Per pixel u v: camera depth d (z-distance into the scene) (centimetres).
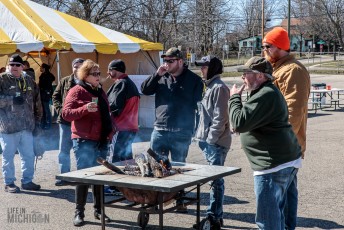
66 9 3005
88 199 661
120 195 599
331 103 1916
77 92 574
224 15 4412
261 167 408
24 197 668
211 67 522
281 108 401
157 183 418
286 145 406
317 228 542
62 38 1201
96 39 1296
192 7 3794
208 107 524
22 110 688
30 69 1247
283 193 420
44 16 1284
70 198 664
